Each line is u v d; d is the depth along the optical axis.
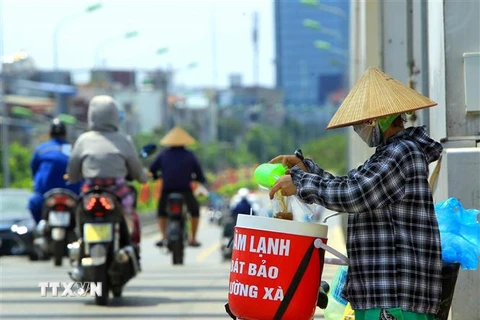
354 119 11.84
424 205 11.52
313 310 12.05
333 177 12.11
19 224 51.22
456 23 18.08
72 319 20.66
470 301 15.96
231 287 12.13
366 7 38.41
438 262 11.55
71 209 34.09
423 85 21.91
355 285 11.66
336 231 60.84
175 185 36.91
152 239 87.56
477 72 17.91
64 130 37.53
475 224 13.01
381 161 11.52
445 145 17.86
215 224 143.25
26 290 25.44
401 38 29.33
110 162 23.25
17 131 185.50
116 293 23.88
